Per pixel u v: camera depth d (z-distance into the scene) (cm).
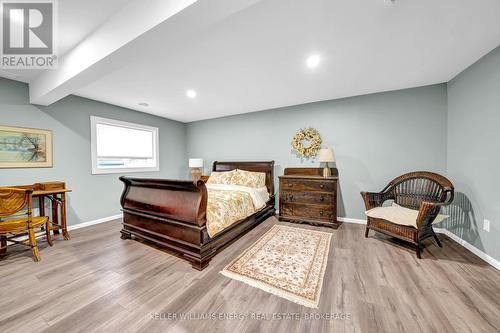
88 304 150
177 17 124
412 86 303
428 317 136
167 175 497
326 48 201
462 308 144
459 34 180
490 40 188
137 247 253
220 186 371
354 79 276
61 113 316
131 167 416
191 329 128
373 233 297
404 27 170
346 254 229
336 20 161
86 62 189
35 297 158
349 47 200
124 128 417
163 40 149
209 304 150
